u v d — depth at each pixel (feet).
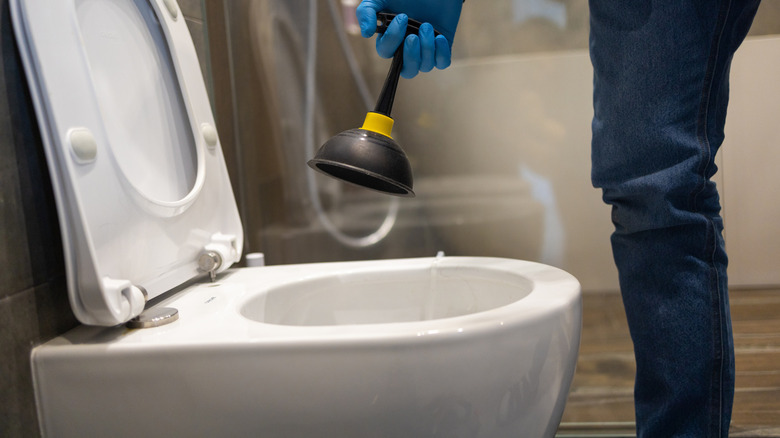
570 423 3.41
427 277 2.47
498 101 3.64
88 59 1.90
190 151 2.49
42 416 1.73
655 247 2.12
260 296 2.19
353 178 2.19
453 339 1.51
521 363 1.61
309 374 1.54
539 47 3.57
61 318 1.97
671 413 2.10
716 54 1.93
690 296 2.05
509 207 3.70
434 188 3.76
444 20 2.32
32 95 1.65
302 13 3.76
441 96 3.69
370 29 2.20
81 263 1.70
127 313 1.77
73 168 1.69
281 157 3.87
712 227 2.02
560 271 2.13
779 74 3.31
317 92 3.80
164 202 2.09
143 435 1.65
